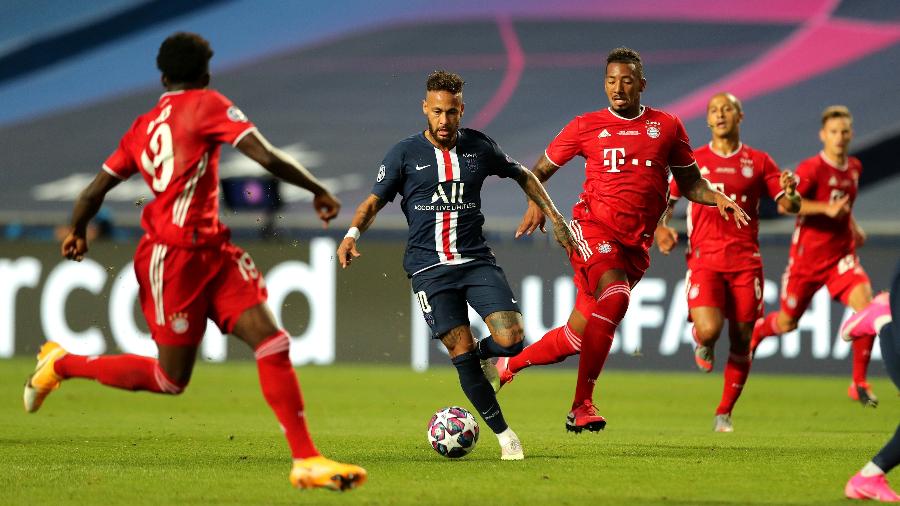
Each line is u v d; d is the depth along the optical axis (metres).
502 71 81.75
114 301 57.25
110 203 71.94
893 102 76.19
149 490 20.50
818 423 37.25
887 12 81.31
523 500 19.30
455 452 25.52
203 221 19.22
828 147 40.62
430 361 57.81
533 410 41.25
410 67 82.50
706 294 34.00
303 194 69.19
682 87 79.25
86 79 82.88
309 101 81.00
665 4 83.75
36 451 26.89
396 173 25.02
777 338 56.81
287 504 18.97
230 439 29.81
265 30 84.19
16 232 68.75
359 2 85.00
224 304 19.27
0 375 51.16
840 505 19.00
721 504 19.02
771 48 81.00
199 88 19.73
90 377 21.30
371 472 22.94
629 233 28.38
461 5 84.88
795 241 40.94
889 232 63.47
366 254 57.72
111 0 84.56
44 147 78.75
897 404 45.03
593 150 28.70
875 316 20.59
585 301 28.69
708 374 57.03
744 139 75.81
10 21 83.69
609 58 28.56
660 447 28.38
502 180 72.44
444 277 25.05
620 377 55.75
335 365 58.94
